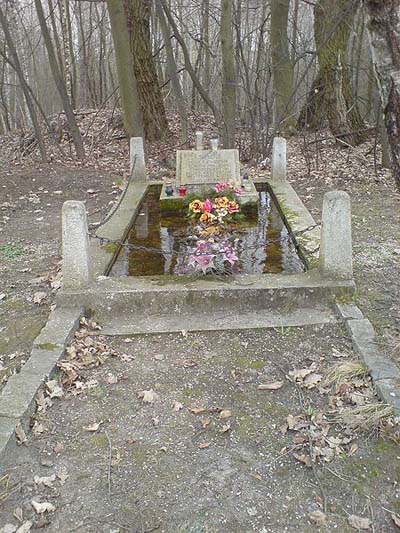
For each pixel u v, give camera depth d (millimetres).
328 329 4461
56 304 4770
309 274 4992
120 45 11344
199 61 20250
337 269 4840
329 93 12727
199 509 2787
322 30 12852
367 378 3760
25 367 3920
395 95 2533
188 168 8062
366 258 6004
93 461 3154
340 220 4727
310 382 3777
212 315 4734
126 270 5574
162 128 14031
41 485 2973
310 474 2998
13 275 6078
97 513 2785
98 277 5105
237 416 3490
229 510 2777
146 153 12406
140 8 13188
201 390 3771
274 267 5566
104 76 23844
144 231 6988
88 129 14352
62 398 3725
